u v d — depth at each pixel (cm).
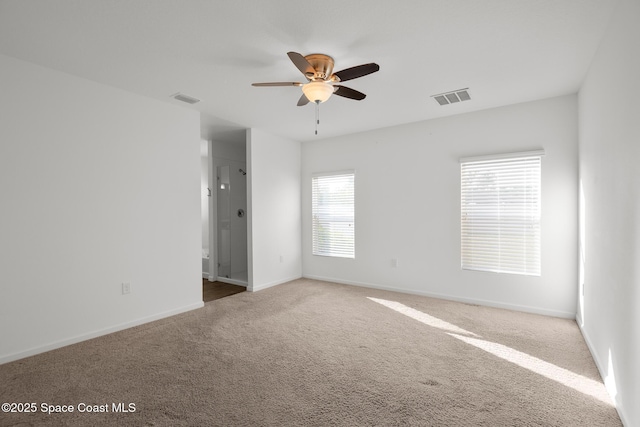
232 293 470
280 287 500
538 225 364
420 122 444
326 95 264
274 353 268
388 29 222
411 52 254
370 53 255
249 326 331
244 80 305
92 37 230
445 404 196
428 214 438
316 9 200
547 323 333
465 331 313
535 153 358
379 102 369
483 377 228
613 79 203
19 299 260
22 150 262
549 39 236
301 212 574
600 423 179
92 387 217
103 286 311
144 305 344
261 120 438
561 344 282
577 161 341
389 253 475
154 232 354
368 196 493
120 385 219
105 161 314
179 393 209
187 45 242
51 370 240
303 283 527
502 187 385
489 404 196
